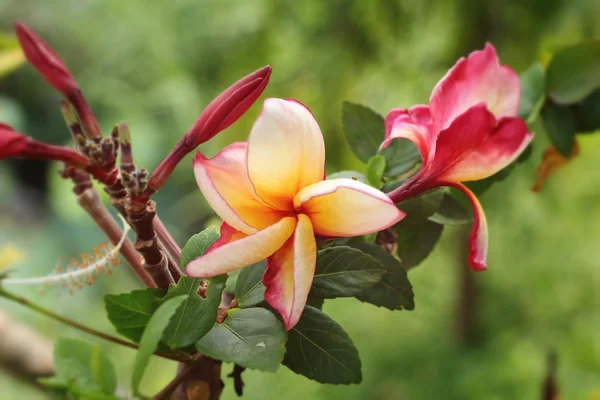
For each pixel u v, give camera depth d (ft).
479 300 5.32
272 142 1.49
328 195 1.50
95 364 1.53
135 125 6.95
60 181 7.28
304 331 1.58
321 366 1.57
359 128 1.92
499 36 4.26
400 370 5.29
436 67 4.56
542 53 2.20
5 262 1.86
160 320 1.45
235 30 5.16
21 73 10.03
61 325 6.33
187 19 5.63
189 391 1.59
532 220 5.02
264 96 4.95
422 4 4.31
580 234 5.55
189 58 5.69
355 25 4.53
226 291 1.66
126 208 1.49
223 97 1.53
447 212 1.87
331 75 4.68
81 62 9.42
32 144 1.45
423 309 5.58
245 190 1.52
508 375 4.87
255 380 5.48
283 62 4.88
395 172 1.84
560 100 2.12
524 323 5.32
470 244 1.58
